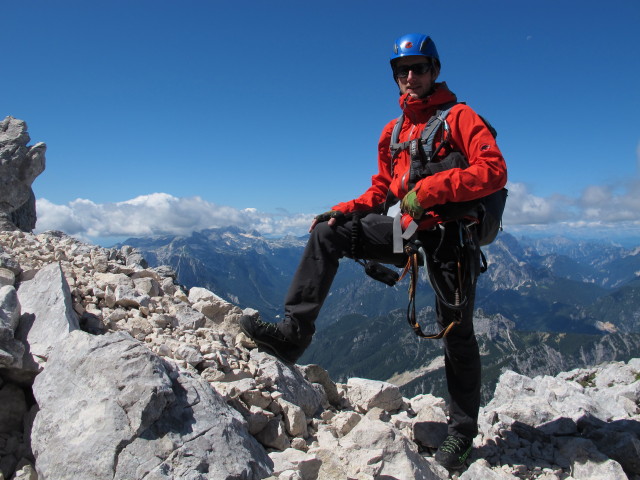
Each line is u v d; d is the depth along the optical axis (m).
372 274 1.99
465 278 1.83
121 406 1.60
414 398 2.95
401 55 1.99
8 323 1.95
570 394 3.13
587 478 2.00
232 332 2.95
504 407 2.70
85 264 3.45
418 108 2.03
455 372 2.10
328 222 1.95
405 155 2.05
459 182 1.71
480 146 1.80
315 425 2.36
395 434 1.89
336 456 1.89
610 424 2.50
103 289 3.04
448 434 2.18
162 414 1.64
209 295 3.47
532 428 2.48
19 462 1.66
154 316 2.80
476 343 2.07
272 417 2.14
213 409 1.79
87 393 1.67
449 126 1.90
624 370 4.18
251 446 1.79
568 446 2.25
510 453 2.28
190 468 1.53
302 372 2.74
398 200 2.08
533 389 3.32
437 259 1.88
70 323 2.11
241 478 1.60
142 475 1.47
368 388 2.73
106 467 1.48
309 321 1.99
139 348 1.76
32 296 2.34
